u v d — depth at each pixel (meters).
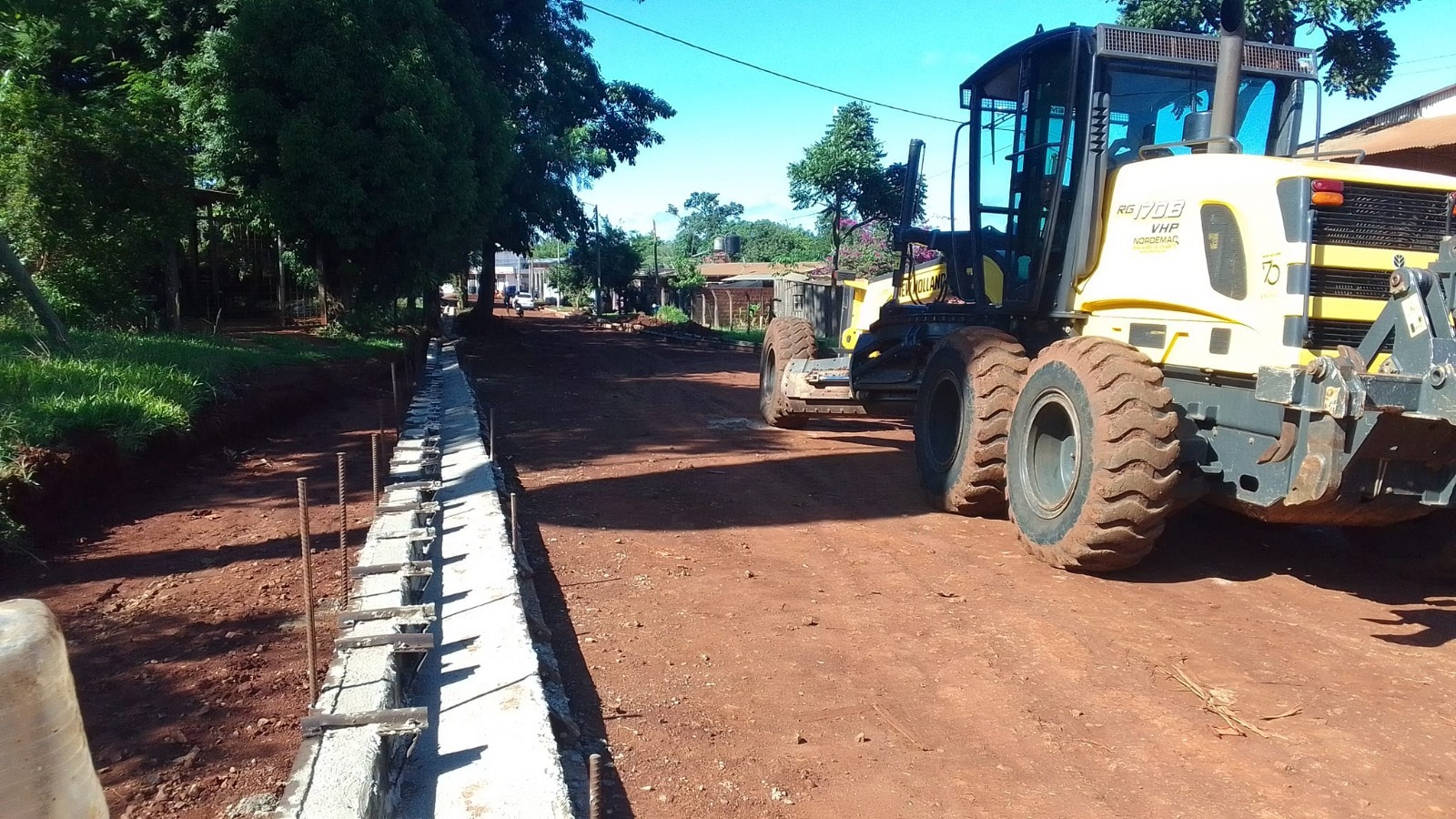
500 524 5.79
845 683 4.20
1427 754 3.66
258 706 3.69
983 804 3.27
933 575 5.72
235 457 8.47
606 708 3.92
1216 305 5.35
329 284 17.91
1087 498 5.38
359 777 2.75
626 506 7.30
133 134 12.50
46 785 1.44
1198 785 3.41
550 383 16.28
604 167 33.69
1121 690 4.18
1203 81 6.64
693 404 13.56
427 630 4.27
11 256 9.13
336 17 15.24
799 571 5.76
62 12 13.00
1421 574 5.67
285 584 5.12
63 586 5.06
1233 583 5.70
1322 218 4.98
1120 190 6.18
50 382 7.62
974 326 7.89
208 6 15.84
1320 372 4.54
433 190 16.52
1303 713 3.99
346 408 11.57
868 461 9.32
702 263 65.62
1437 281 4.39
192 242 19.06
